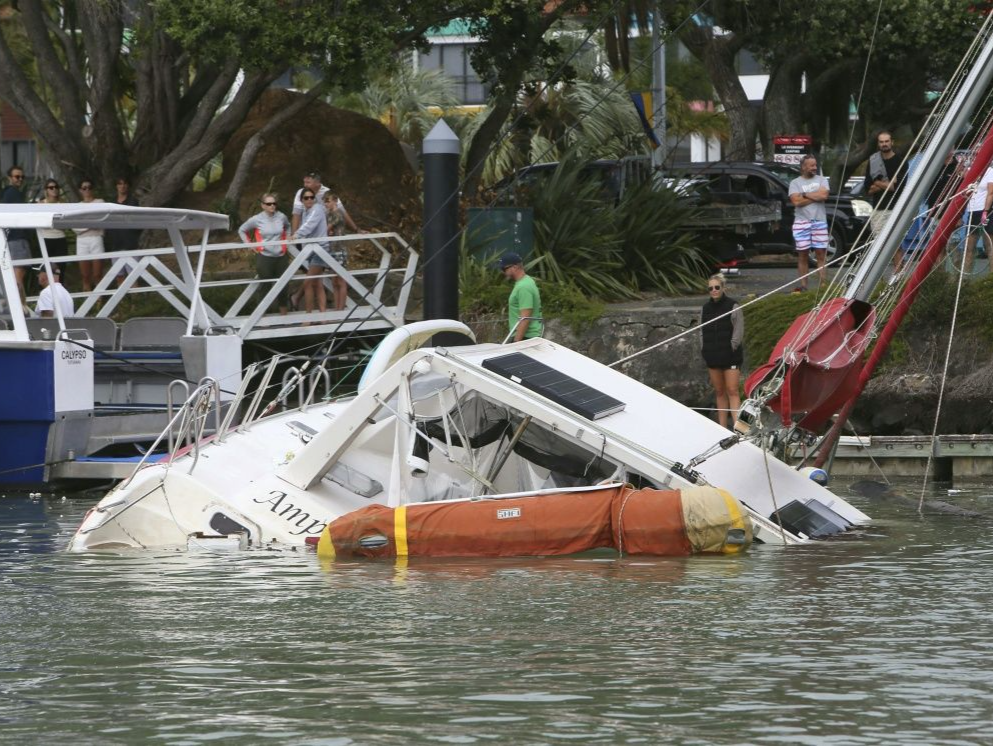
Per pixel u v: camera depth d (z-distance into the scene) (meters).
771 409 36.97
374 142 86.88
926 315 56.06
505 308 66.25
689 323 61.22
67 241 77.00
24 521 40.91
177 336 58.03
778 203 82.50
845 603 26.33
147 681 20.88
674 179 77.19
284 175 84.12
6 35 104.31
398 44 76.44
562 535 32.09
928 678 20.78
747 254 83.81
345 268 67.94
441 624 24.61
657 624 24.53
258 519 34.28
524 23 78.94
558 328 62.41
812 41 107.56
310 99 77.44
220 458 37.16
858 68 135.38
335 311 66.62
